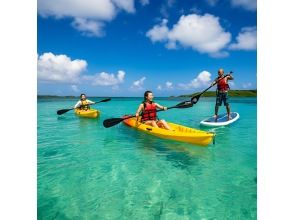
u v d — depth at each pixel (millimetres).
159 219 2803
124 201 3197
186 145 5547
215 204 3098
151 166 4398
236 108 14672
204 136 5191
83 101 10867
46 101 24438
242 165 4414
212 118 8938
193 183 3699
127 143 5922
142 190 3486
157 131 6102
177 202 3166
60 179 3863
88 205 3111
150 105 6727
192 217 2832
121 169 4270
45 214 2938
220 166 4371
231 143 5863
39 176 3971
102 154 5113
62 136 6793
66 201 3213
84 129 7793
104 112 13422
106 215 2895
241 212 2930
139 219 2807
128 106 19203
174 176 3967
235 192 3424
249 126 8047
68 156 5004
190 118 10375
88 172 4152
